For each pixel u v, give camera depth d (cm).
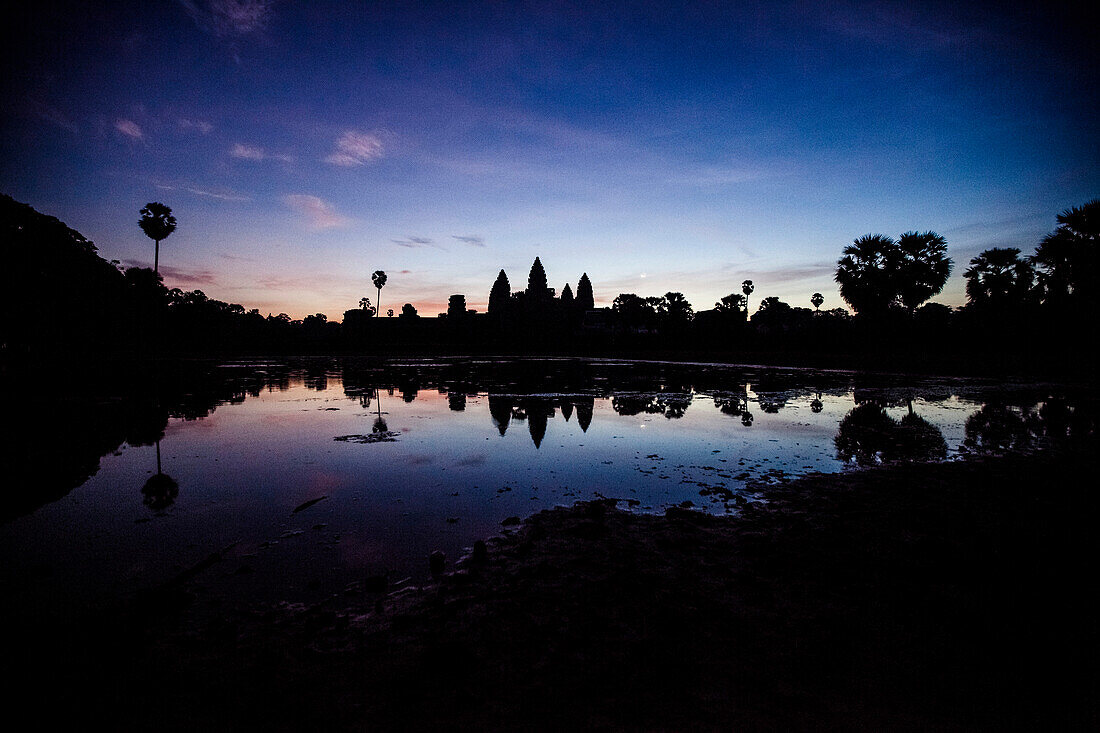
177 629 254
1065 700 199
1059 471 583
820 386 1653
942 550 357
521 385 1689
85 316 2581
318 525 411
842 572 321
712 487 523
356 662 224
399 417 993
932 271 2731
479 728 182
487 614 266
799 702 197
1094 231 2155
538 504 468
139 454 666
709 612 269
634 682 209
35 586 302
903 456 665
